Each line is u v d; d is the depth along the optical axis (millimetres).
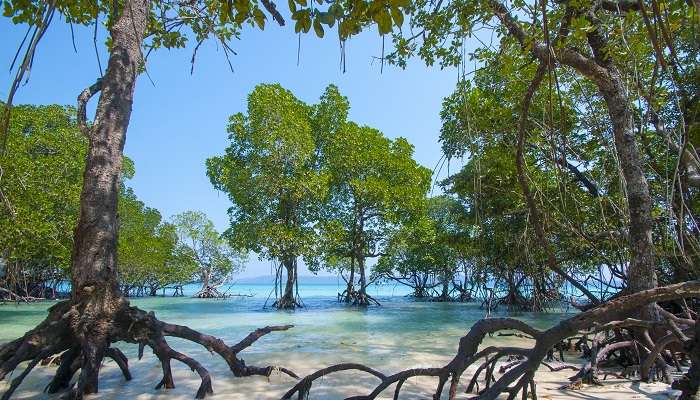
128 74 6559
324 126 27094
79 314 5527
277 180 22875
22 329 13508
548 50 3436
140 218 36875
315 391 5758
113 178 6117
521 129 5219
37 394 5703
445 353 8844
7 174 16688
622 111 6559
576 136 11328
